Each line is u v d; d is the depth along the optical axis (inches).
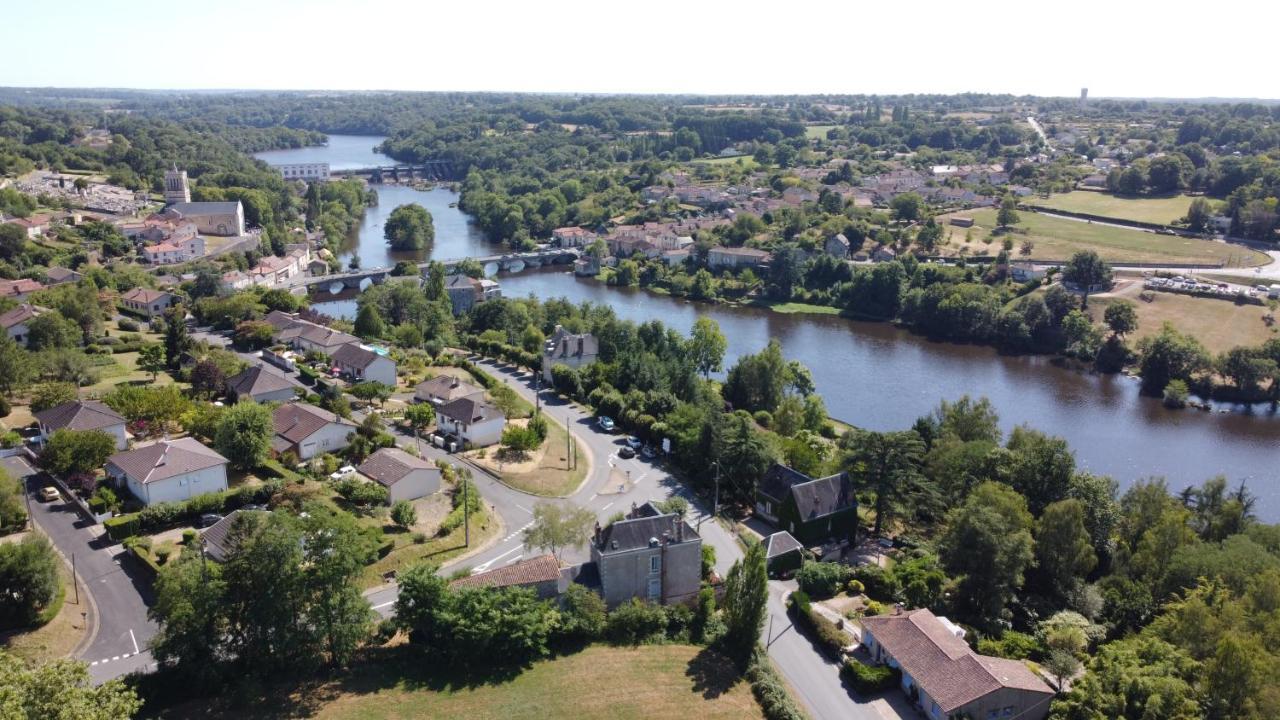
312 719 3112.7
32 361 6131.9
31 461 5064.0
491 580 3789.4
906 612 3993.6
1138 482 5137.8
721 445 5492.1
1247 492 6205.7
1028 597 4325.8
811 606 4089.6
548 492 5354.3
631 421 6456.7
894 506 5064.0
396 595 3991.1
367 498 4749.0
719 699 3425.2
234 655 3321.9
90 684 2881.4
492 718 3203.7
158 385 6535.4
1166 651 3385.8
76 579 3937.0
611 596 3981.3
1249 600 3720.5
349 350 7263.8
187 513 4493.1
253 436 5078.7
